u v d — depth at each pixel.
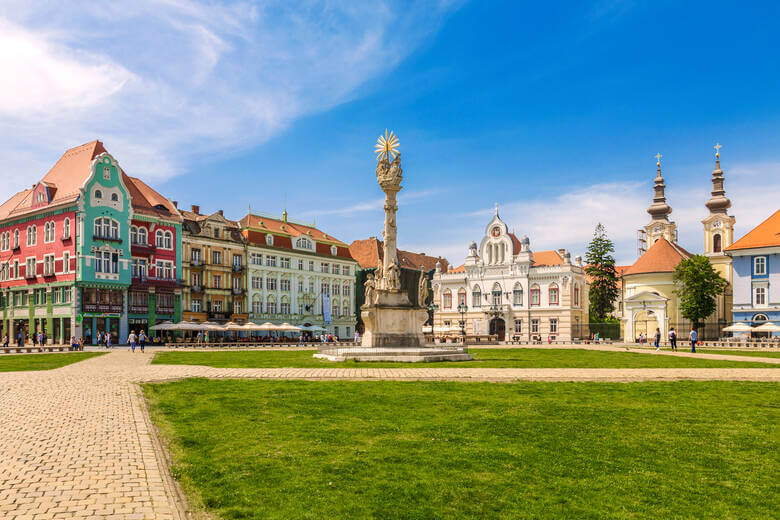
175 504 9.77
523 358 39.69
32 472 11.12
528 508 9.88
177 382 24.05
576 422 15.93
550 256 105.25
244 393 20.77
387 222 39.91
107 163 74.00
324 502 10.00
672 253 89.56
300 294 100.06
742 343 67.25
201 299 85.44
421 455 12.70
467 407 18.00
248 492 10.42
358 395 20.17
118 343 73.94
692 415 16.98
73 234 71.38
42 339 68.00
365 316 38.25
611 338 95.06
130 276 75.38
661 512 9.77
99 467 11.46
